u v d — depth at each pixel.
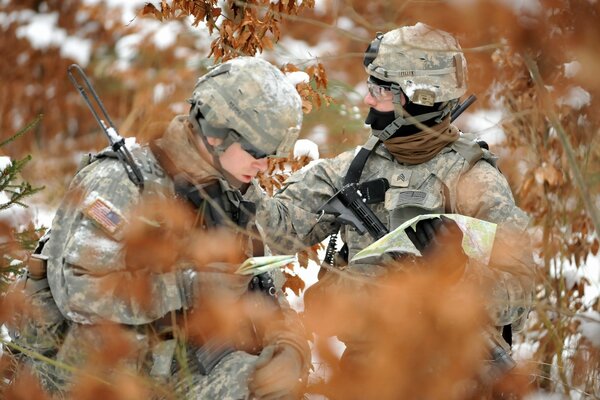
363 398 8.26
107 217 8.16
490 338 8.67
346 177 9.73
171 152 8.55
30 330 8.55
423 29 9.17
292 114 8.55
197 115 8.56
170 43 19.48
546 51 6.15
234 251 8.51
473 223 8.66
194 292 8.39
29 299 8.54
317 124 11.36
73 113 21.02
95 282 8.09
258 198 9.60
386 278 9.07
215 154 8.52
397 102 9.48
